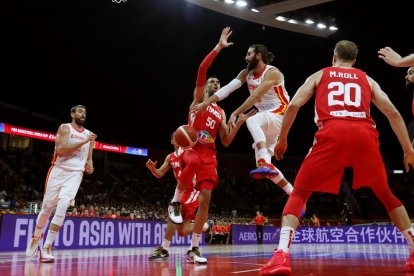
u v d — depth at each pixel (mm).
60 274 3355
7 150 23750
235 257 6562
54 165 5684
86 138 5934
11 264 4605
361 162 3018
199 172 5078
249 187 31594
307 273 3438
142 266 4266
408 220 3330
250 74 4504
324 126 3057
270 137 4527
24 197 19984
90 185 23641
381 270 3764
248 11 20438
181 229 5738
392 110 3182
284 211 3059
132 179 27469
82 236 9562
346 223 23656
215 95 4410
